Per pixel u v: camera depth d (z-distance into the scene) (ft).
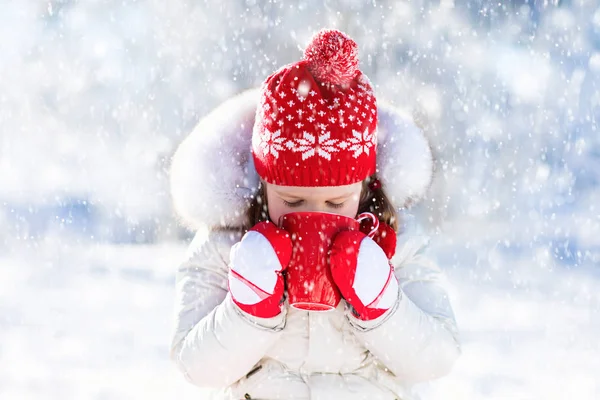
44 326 32.40
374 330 12.94
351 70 13.57
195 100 67.56
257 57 67.62
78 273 44.32
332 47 13.42
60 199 65.98
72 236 57.06
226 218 14.17
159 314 34.53
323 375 13.66
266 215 14.28
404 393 13.96
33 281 41.88
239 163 14.24
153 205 62.08
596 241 56.08
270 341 12.96
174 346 13.75
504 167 67.26
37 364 27.17
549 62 71.67
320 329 13.64
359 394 13.50
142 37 69.87
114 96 71.67
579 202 65.00
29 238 56.39
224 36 67.62
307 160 13.35
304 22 67.21
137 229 59.41
